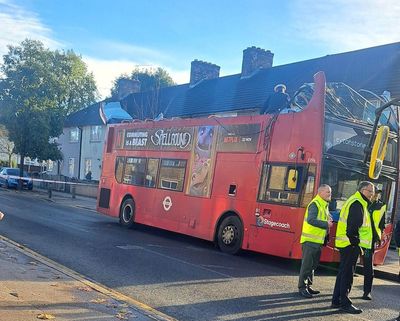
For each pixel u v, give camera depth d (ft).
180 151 44.83
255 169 36.65
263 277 29.78
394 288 31.50
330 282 30.50
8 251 29.32
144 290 24.20
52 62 116.67
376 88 65.10
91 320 17.10
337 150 33.35
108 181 56.18
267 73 91.45
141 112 111.14
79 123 140.67
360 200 23.03
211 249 40.40
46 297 19.56
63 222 51.60
